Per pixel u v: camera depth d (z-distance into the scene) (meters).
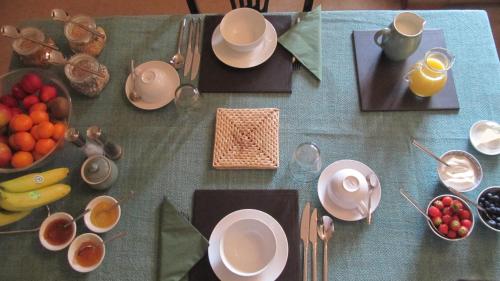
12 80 1.09
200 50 1.16
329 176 0.98
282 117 1.07
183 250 0.90
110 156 1.03
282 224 0.94
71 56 1.15
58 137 0.98
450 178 0.96
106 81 1.13
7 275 0.92
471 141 1.00
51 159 1.03
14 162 0.95
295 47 1.13
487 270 0.88
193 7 1.41
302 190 0.98
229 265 0.85
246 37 1.14
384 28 1.11
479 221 0.92
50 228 0.92
